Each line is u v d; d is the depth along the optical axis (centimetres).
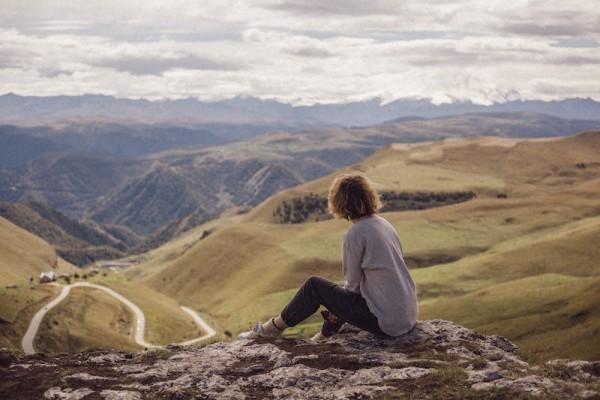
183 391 901
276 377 950
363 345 1083
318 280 1079
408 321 1033
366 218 1036
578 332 8044
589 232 18488
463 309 11375
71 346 15788
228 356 1087
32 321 16538
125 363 1109
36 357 1158
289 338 1162
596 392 775
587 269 16462
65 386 962
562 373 893
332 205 1044
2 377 1024
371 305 1018
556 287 11069
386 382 899
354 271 1030
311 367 988
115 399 868
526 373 896
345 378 938
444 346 1073
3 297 17700
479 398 798
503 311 10594
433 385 863
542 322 9112
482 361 956
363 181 1037
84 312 18388
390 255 1021
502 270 17162
